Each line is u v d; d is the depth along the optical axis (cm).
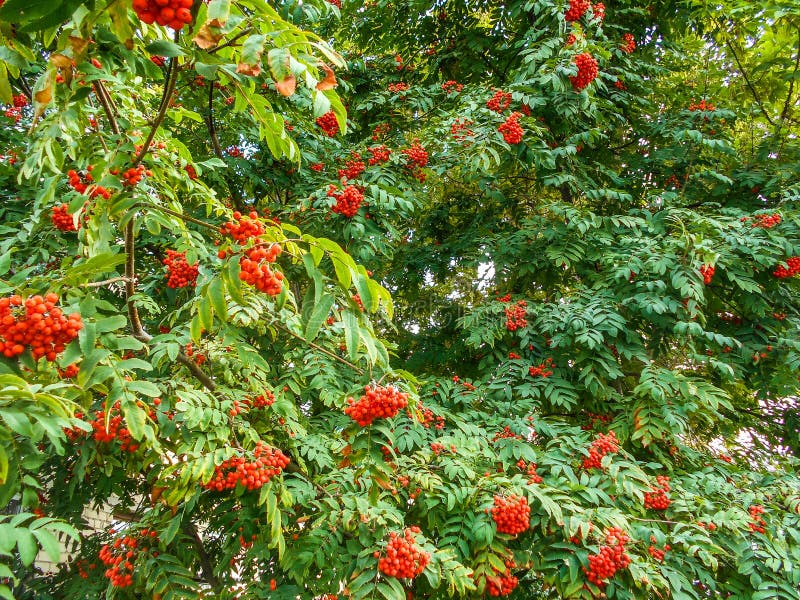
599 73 557
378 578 299
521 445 421
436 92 654
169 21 122
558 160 615
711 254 451
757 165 639
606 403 563
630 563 341
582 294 540
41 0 113
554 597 425
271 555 380
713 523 383
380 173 527
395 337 724
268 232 195
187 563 371
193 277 409
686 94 706
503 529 349
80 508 433
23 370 173
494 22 766
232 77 172
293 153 206
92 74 174
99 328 176
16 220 411
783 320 566
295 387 410
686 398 456
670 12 705
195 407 298
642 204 711
